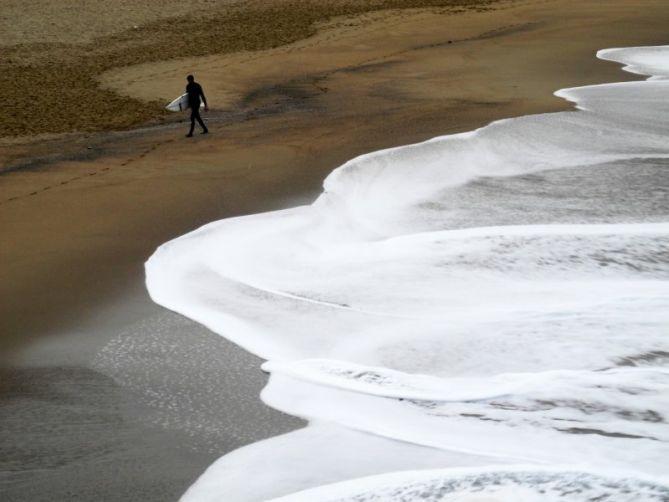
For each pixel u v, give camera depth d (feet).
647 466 57.21
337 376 70.38
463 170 128.67
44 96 179.52
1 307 83.76
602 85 179.42
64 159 135.33
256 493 55.98
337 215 109.09
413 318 82.12
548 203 115.96
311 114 161.27
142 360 74.08
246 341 77.10
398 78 190.39
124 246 98.37
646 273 93.71
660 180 124.26
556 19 256.52
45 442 62.85
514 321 80.69
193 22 256.52
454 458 58.59
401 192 119.55
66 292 86.84
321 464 58.59
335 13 268.62
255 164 129.29
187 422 65.10
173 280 89.51
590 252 97.81
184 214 108.78
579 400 65.72
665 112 158.71
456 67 199.62
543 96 170.50
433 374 72.23
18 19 251.19
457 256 96.63
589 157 135.23
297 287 88.63
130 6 272.10
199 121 148.15
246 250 97.09
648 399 65.67
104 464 60.18
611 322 80.18
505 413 64.34
